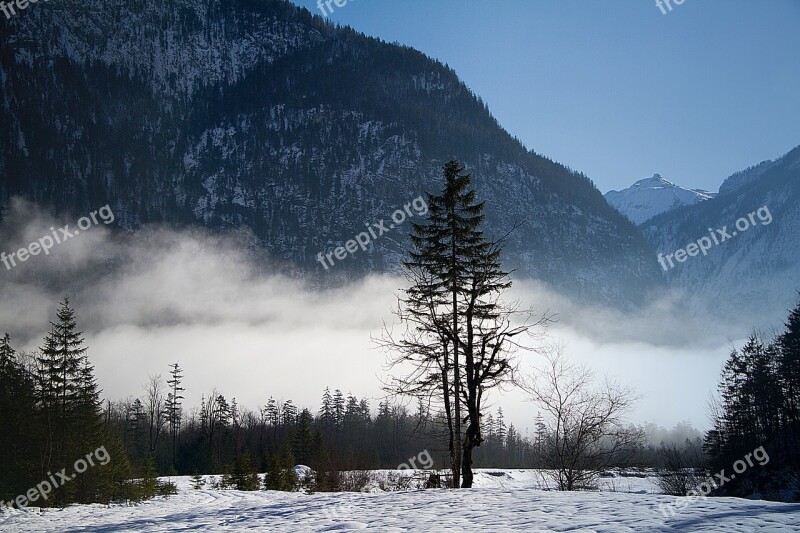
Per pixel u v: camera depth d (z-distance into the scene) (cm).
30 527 2044
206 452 6969
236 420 9262
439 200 2223
